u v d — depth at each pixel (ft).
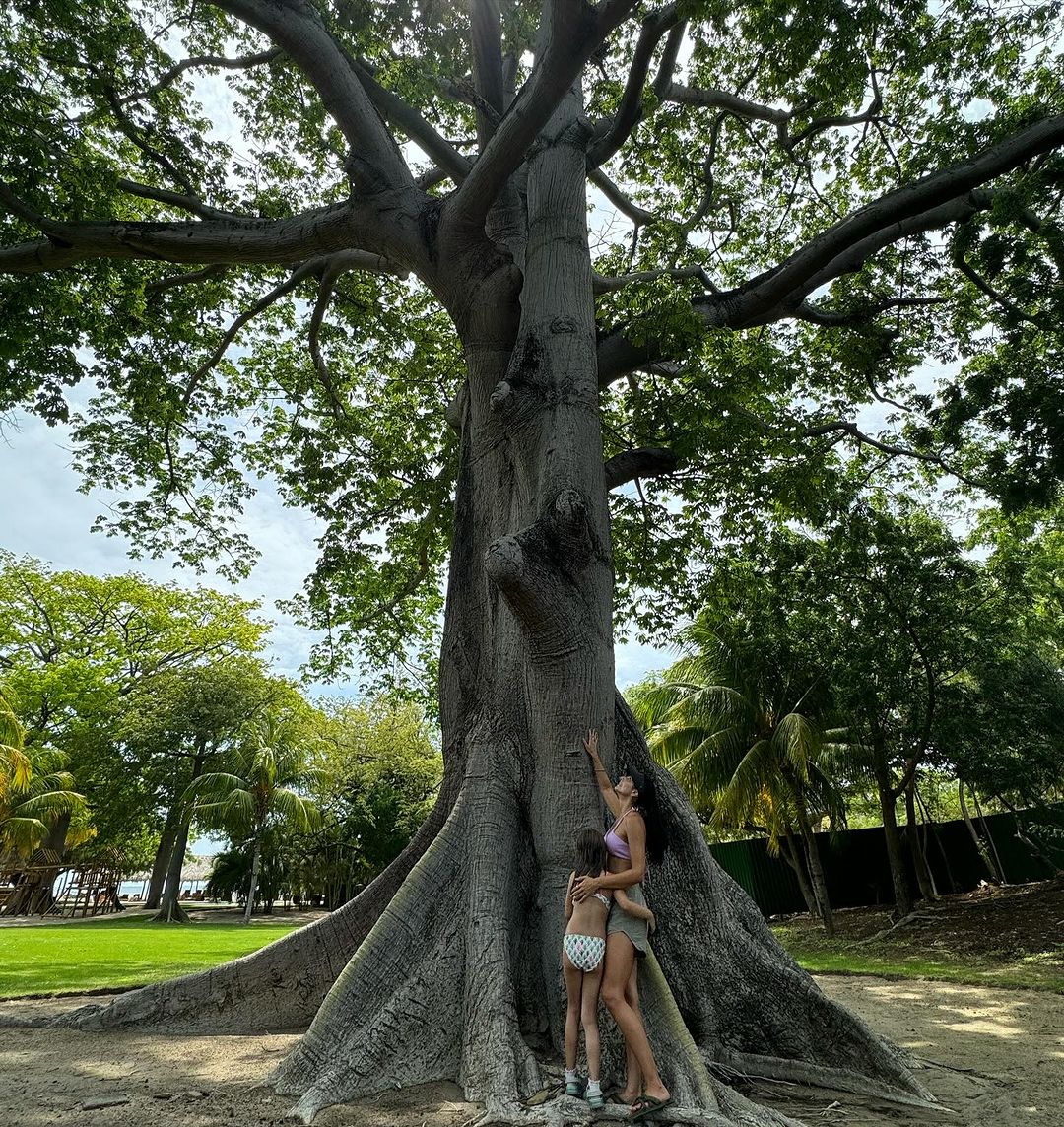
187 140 35.68
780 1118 13.76
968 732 55.77
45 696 110.93
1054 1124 14.32
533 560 18.28
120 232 27.02
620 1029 14.90
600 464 21.66
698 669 66.33
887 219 27.48
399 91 33.24
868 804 91.81
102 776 109.29
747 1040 18.02
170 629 123.13
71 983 32.60
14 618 117.91
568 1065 13.92
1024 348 32.17
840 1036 17.49
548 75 20.52
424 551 46.60
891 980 36.81
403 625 52.54
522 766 20.08
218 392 46.14
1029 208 29.12
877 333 36.29
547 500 20.25
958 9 29.60
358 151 26.32
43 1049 19.13
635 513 43.06
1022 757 55.21
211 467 46.19
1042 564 59.77
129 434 44.42
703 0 21.98
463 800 19.74
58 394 35.42
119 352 39.14
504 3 34.99
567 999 14.44
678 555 43.39
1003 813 73.10
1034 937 47.55
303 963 21.53
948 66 30.94
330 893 138.72
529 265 24.34
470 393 25.76
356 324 47.09
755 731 63.77
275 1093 15.28
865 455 42.01
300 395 47.80
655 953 18.93
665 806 21.17
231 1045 19.47
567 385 21.94
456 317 25.86
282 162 38.58
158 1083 16.02
